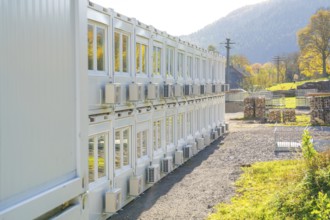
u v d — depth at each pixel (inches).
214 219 436.5
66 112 163.6
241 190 564.7
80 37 173.3
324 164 477.4
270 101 2100.1
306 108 2028.8
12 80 132.4
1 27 127.4
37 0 144.6
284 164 737.6
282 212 415.8
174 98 749.3
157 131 661.3
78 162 172.9
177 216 457.7
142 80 581.9
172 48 758.5
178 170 732.7
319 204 365.7
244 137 1181.7
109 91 446.3
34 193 144.3
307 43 3511.3
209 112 1112.2
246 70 4207.7
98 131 437.7
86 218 179.8
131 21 530.3
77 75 171.6
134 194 516.1
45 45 149.5
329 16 3405.5
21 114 136.7
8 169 131.3
